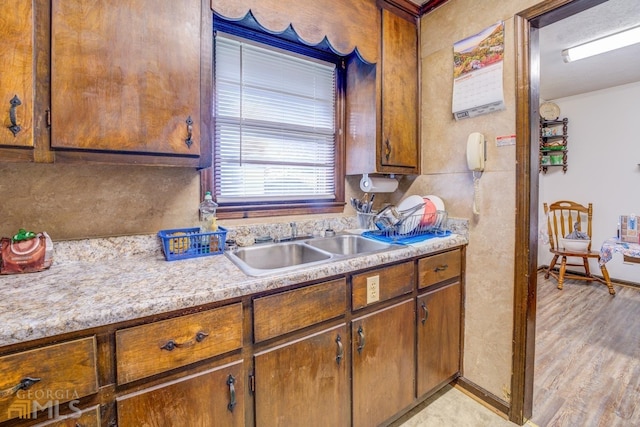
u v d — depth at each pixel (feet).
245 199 5.36
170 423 2.74
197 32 3.63
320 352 3.69
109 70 3.12
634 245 7.60
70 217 3.83
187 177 4.59
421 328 4.93
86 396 2.39
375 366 4.29
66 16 2.91
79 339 2.34
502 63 4.98
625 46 8.14
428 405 5.39
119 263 3.76
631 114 11.32
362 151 5.93
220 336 2.96
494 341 5.28
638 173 11.26
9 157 2.72
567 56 8.61
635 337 7.66
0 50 2.64
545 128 13.44
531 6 4.59
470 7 5.40
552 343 7.47
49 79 2.85
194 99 3.62
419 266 4.83
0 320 2.16
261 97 5.44
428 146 6.28
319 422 3.73
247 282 3.10
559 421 4.99
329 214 6.30
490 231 5.27
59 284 2.96
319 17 4.70
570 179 12.86
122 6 3.17
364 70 5.81
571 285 11.70
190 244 4.01
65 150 2.96
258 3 4.12
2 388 2.10
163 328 2.67
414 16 6.19
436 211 5.70
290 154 5.83
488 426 4.92
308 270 3.52
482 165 5.23
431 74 6.13
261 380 3.25
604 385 5.85
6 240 3.32
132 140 3.26
